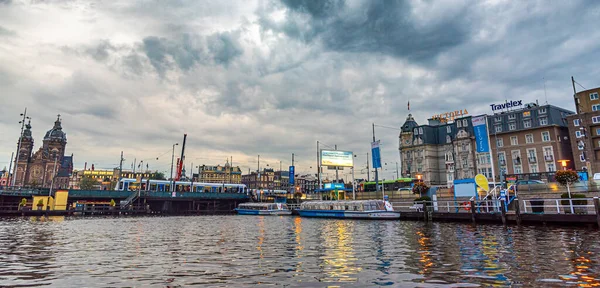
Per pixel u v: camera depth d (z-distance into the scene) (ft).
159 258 54.54
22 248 66.64
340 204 179.93
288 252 60.34
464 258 51.49
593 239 69.15
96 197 243.81
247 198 297.74
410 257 53.31
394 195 189.67
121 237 87.51
